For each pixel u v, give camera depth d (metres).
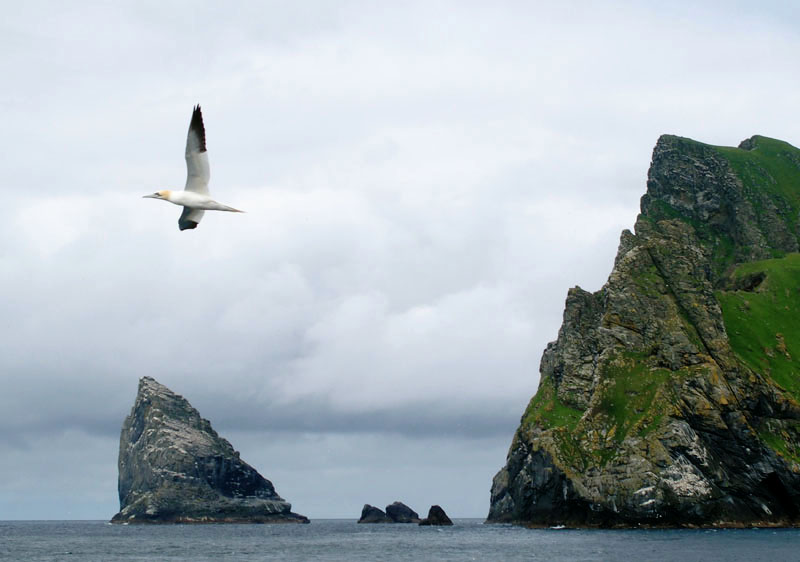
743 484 184.50
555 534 173.12
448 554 134.75
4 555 151.88
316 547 165.88
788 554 118.25
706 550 125.75
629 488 180.50
